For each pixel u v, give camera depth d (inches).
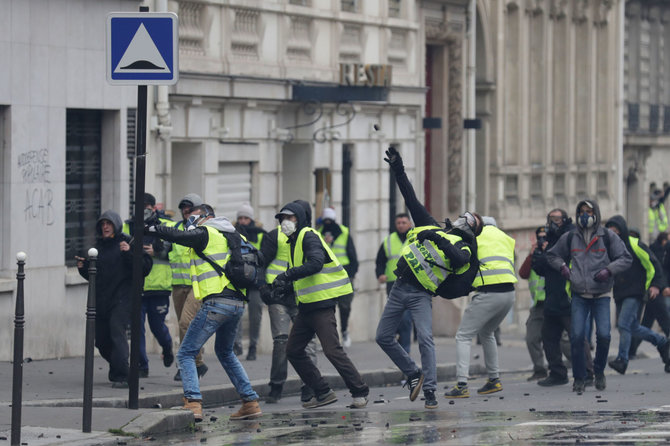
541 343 2691.9
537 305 2655.0
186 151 3093.0
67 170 2721.5
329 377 2541.8
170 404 2121.1
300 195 3526.1
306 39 3503.9
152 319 2375.7
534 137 4995.1
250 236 2874.0
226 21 3154.5
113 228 2171.5
